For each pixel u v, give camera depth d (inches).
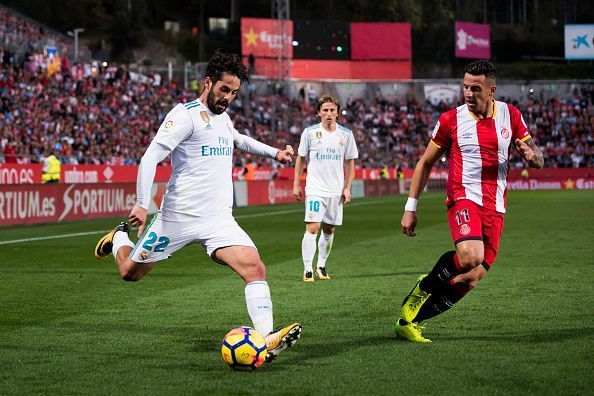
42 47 2613.2
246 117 3127.5
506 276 616.1
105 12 4397.1
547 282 581.3
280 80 3390.7
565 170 3644.2
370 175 3255.4
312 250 613.9
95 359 341.7
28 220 1254.3
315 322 430.6
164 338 388.8
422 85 3991.1
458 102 3959.2
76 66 2407.7
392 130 3806.6
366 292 544.7
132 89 2618.1
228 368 323.3
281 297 523.5
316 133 629.6
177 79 3299.7
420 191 385.1
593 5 5423.2
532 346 360.2
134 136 2400.3
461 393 280.2
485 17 5270.7
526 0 5629.9
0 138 1845.5
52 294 541.6
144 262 351.9
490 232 367.2
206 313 461.7
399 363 329.4
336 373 312.7
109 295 535.5
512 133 362.9
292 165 2947.8
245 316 451.5
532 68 4857.3
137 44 4124.0
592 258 746.8
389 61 3887.8
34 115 2047.2
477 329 403.2
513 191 3235.7
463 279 366.9
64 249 875.4
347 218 1467.8
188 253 815.7
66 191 1341.0
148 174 328.2
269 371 317.4
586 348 354.6
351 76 3863.2
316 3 4891.7
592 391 281.3
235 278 623.5
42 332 404.8
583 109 3978.8
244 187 2016.5
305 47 3789.4
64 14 4109.3
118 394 284.2
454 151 370.3
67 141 2054.6
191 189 342.3
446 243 935.7
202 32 4259.4
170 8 4670.3
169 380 303.9
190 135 339.0
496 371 312.7
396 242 956.6
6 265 724.0
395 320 435.5
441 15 5187.0
